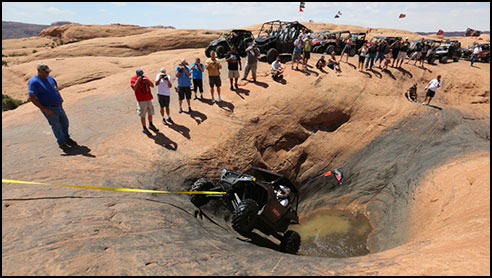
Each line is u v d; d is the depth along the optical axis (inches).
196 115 341.1
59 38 2938.0
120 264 104.3
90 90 456.8
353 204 347.6
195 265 113.0
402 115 418.9
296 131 374.6
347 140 396.2
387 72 518.0
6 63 1417.3
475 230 155.2
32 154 226.7
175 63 567.5
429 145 380.2
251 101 381.7
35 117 334.6
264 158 343.6
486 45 762.2
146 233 134.6
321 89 424.8
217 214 232.4
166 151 265.3
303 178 366.3
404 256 127.2
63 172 197.0
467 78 550.6
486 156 314.3
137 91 264.8
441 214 237.5
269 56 503.2
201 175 259.6
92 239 118.2
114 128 300.5
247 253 138.5
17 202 143.3
